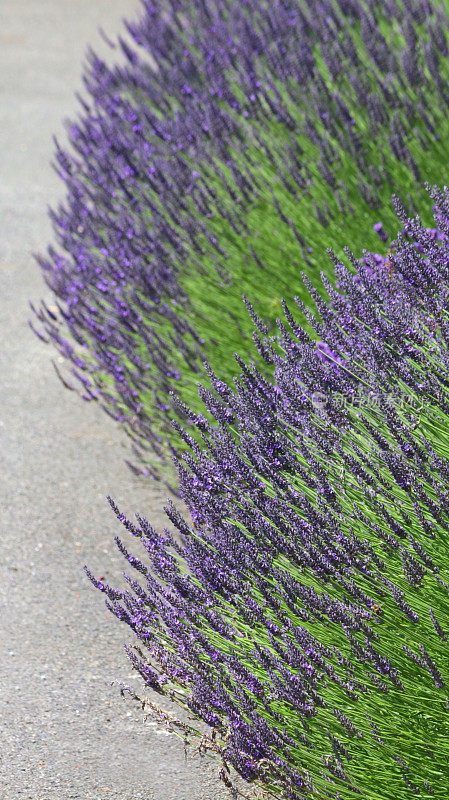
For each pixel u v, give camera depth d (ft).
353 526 7.16
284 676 6.81
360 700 6.90
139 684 7.85
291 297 9.02
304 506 7.04
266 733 6.80
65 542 8.79
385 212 9.02
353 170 9.41
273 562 7.20
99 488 9.16
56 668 8.00
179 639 7.05
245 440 7.21
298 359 7.45
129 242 9.41
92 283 9.38
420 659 6.82
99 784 7.38
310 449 7.33
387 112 9.41
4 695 7.88
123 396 8.93
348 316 7.34
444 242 7.46
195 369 8.82
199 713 6.95
